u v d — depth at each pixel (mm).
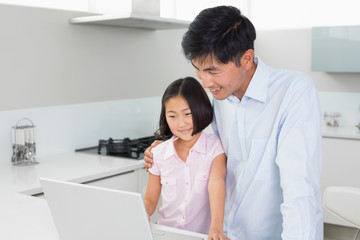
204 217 1631
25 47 2938
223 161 1599
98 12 3447
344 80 4488
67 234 1290
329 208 2088
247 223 1518
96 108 3467
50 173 2600
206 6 4652
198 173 1603
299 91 1332
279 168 1332
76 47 3266
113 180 2764
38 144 3066
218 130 1633
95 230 1213
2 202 1800
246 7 4949
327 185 4039
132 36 3707
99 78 3465
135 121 3822
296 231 1161
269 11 4895
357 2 4453
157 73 3994
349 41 4031
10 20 2836
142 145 3430
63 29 3162
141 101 3863
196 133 1550
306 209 1182
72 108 3285
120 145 3268
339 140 3945
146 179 3027
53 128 3162
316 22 4656
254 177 1464
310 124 1292
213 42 1187
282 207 1226
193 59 1243
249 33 1240
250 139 1468
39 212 1649
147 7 3209
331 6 4578
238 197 1526
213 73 1238
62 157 3084
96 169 2713
